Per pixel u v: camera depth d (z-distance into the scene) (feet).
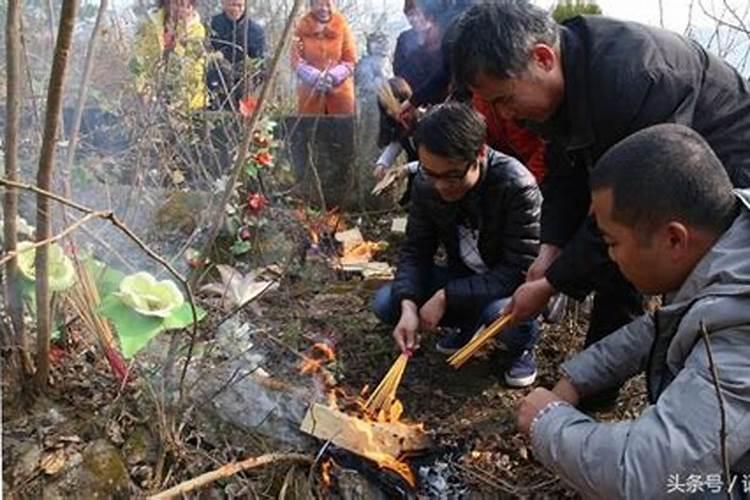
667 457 4.07
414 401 6.90
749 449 4.06
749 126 5.65
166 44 7.91
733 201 4.25
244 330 6.31
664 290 4.46
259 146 9.16
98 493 5.19
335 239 10.57
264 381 6.31
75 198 6.67
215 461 5.58
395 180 11.63
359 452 5.85
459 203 7.02
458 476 5.99
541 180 7.97
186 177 9.16
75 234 5.71
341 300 8.66
